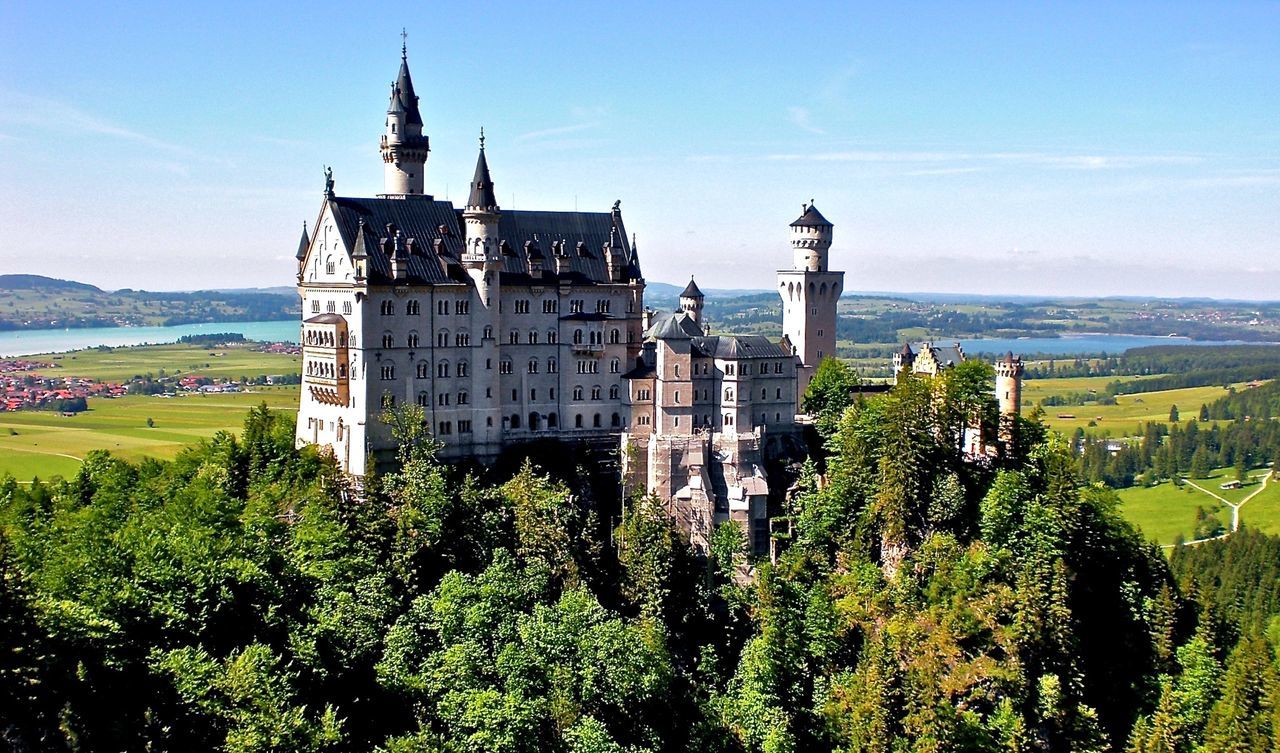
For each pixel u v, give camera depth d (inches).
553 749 4335.6
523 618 4800.7
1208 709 5354.3
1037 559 5600.4
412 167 7204.7
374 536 5492.1
